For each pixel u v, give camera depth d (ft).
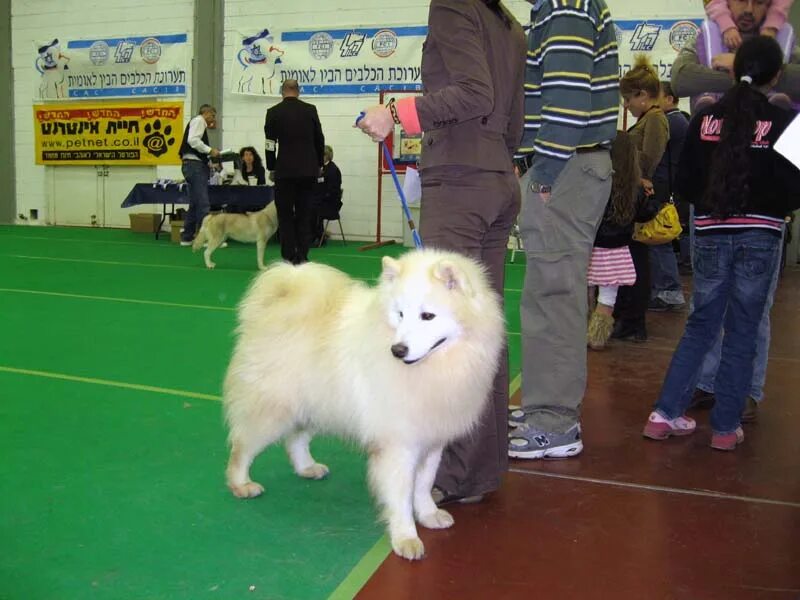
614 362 17.06
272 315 8.89
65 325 19.01
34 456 10.41
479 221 8.57
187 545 8.05
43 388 13.60
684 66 13.12
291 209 28.60
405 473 8.00
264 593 7.12
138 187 39.78
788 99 12.09
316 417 8.78
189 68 45.75
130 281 26.37
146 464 10.28
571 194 10.23
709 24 13.32
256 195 38.63
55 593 7.01
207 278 27.53
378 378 7.79
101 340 17.48
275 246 39.40
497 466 9.42
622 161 16.76
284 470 10.41
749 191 10.50
